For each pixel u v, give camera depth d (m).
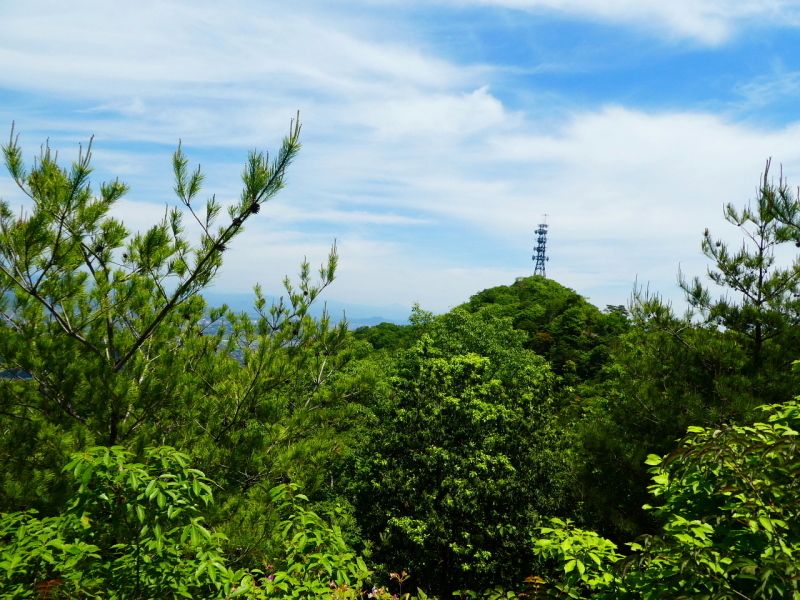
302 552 4.39
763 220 11.59
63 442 5.77
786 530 2.94
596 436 12.52
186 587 3.89
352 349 9.53
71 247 5.57
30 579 3.88
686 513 3.76
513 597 4.45
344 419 9.36
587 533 4.23
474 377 17.80
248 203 5.96
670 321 12.38
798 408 4.34
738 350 11.48
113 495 3.47
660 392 12.09
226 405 7.61
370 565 12.91
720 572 2.92
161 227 6.27
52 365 6.03
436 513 14.21
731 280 12.02
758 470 3.01
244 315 9.36
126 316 6.79
